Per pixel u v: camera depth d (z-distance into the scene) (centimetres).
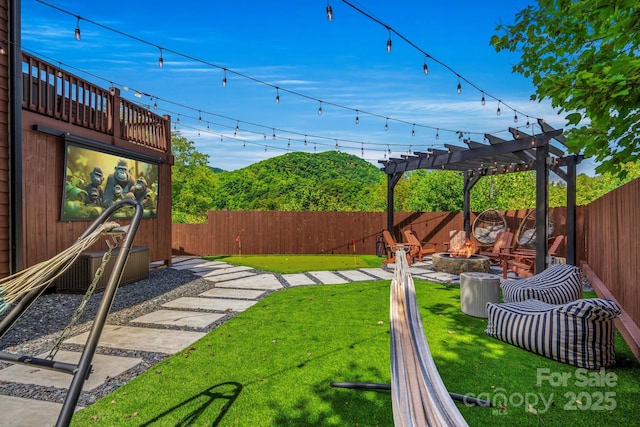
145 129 912
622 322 427
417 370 197
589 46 253
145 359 357
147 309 550
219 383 304
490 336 416
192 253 1366
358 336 421
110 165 761
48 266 137
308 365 340
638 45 222
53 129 618
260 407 266
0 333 130
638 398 279
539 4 294
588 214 830
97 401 275
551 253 754
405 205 2495
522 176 1747
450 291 670
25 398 280
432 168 1105
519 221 1116
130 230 134
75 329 454
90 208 705
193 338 418
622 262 480
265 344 396
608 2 195
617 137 224
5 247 548
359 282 771
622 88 195
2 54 545
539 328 358
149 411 260
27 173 581
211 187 2609
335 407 266
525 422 246
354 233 1375
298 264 1076
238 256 1317
